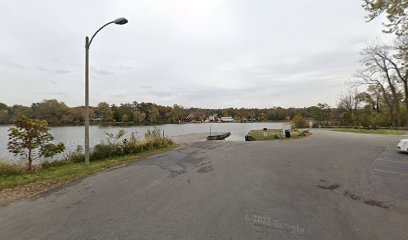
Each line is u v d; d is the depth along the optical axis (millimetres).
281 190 5930
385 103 43250
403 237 3617
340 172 7879
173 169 8430
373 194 5645
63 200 5246
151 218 4266
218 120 134000
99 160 10609
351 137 21875
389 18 8492
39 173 7973
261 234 3666
